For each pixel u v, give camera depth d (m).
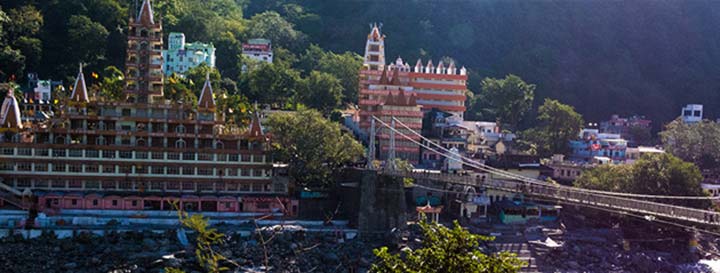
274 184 130.00
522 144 183.62
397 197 122.69
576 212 139.75
